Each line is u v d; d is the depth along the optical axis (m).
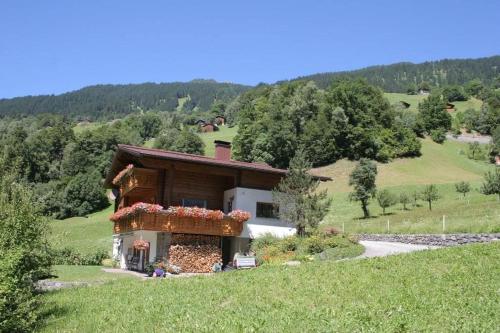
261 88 161.38
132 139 126.81
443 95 182.75
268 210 32.62
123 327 12.05
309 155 97.50
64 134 114.31
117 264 36.38
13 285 11.92
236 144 107.06
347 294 13.25
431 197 55.38
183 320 11.91
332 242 28.83
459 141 119.19
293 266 19.19
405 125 116.19
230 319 11.38
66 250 37.69
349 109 100.69
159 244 29.44
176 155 31.39
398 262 17.17
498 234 28.02
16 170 18.53
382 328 9.91
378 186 76.62
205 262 29.55
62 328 12.75
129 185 32.72
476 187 68.88
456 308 11.22
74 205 83.38
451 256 17.25
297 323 10.62
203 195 32.88
